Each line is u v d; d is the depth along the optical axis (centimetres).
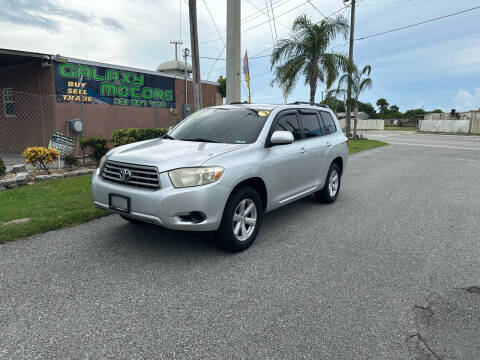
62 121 1227
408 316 284
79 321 266
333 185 657
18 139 1342
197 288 321
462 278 352
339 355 236
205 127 484
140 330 257
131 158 381
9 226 452
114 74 1396
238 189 397
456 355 238
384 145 2202
